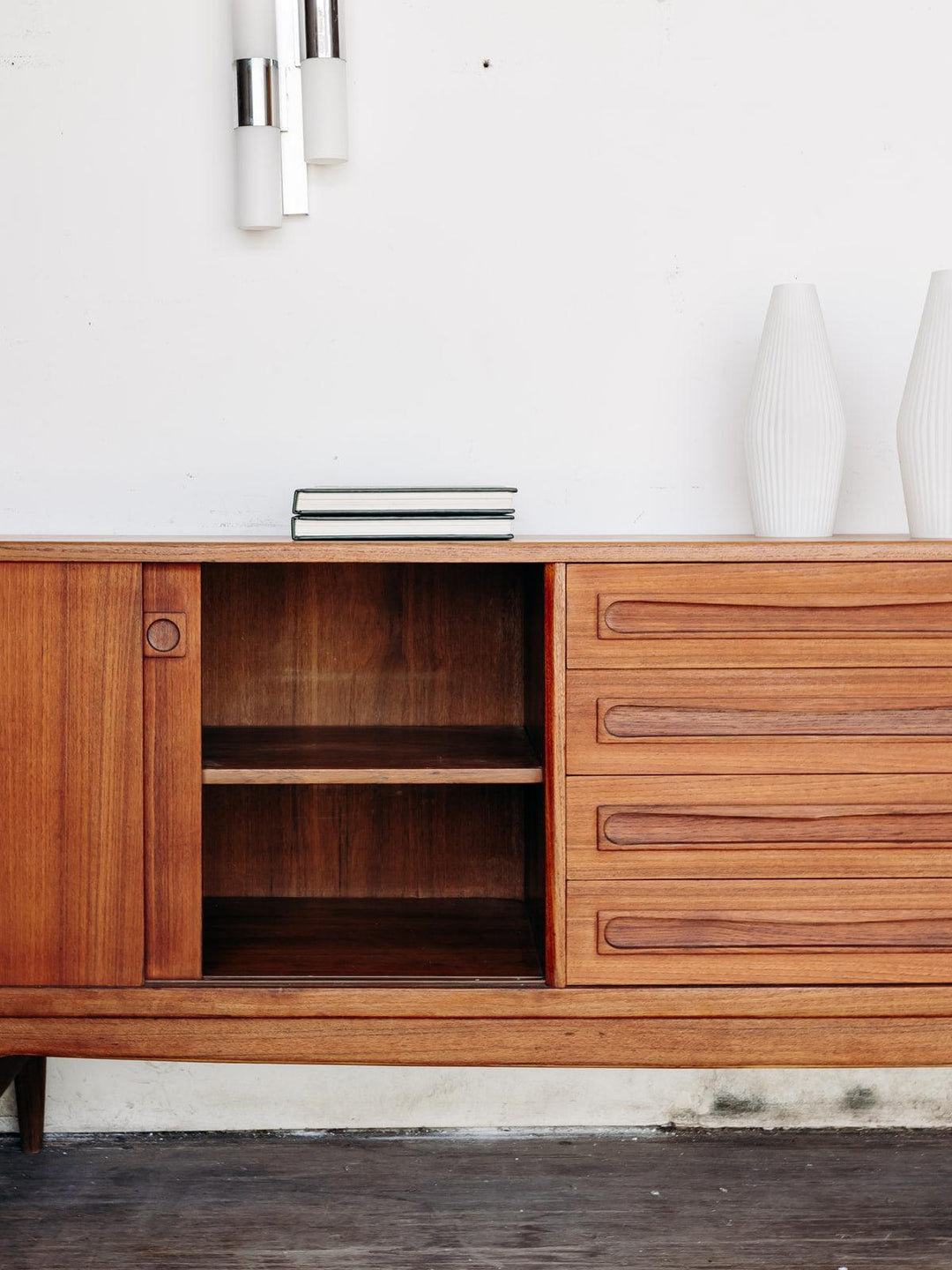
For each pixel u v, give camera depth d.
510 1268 1.48
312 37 1.67
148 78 1.74
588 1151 1.80
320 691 1.75
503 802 1.76
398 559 1.35
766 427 1.61
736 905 1.39
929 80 1.77
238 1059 1.41
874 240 1.78
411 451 1.79
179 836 1.39
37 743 1.38
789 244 1.78
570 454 1.80
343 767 1.41
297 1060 1.41
